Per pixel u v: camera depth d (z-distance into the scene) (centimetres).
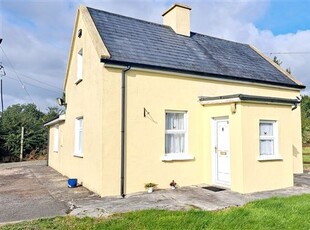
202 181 1020
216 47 1374
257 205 678
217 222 549
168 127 997
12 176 1323
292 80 1356
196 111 1036
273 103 962
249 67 1285
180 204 702
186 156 988
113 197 813
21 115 2695
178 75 1004
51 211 656
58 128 1572
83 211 639
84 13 1097
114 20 1148
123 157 866
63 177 1266
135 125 904
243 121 882
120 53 930
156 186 920
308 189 921
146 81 940
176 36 1270
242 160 863
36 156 2575
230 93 1129
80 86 1123
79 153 1098
